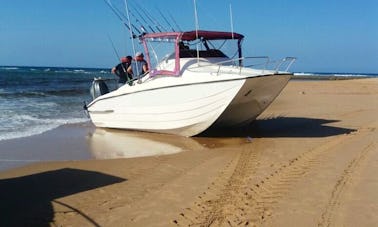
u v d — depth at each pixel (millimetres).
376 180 6129
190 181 6664
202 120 10500
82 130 12820
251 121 11219
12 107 18000
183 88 10398
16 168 7852
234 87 9547
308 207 5230
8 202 5898
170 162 8070
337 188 5848
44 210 5555
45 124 13773
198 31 10594
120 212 5418
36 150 9742
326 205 5258
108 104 12656
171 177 6961
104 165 7953
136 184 6617
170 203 5668
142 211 5422
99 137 11617
